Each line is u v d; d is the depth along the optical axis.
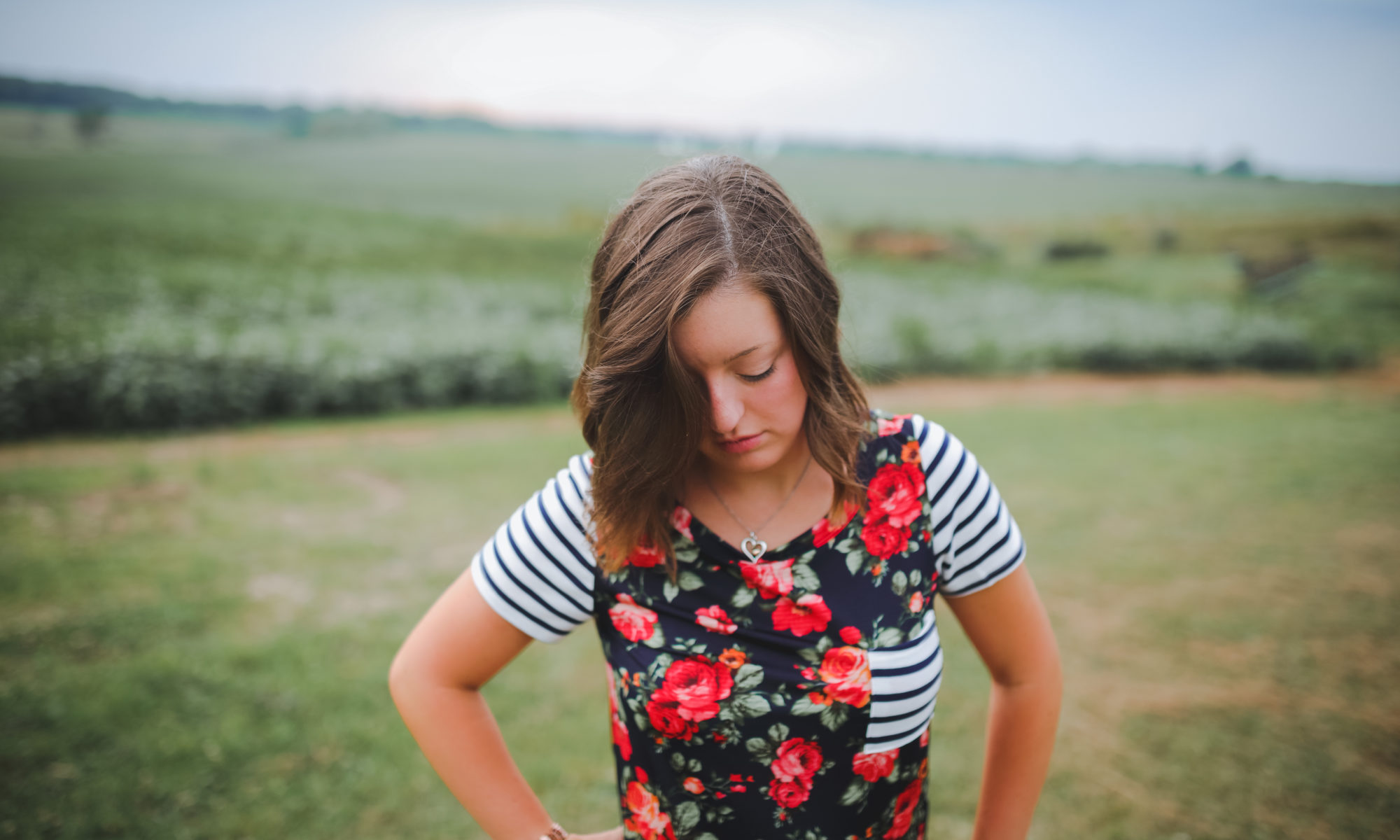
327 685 3.74
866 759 0.94
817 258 0.89
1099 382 12.92
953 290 22.16
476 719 1.00
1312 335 15.34
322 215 31.09
